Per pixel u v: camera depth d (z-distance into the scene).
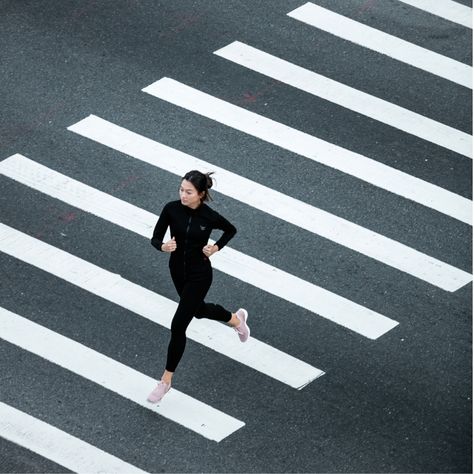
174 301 16.98
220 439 15.35
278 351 16.42
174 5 21.33
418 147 19.25
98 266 17.39
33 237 17.73
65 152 18.95
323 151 19.08
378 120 19.62
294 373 16.14
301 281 17.30
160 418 15.55
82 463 15.00
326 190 18.53
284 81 20.12
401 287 17.28
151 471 14.97
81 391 15.82
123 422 15.48
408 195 18.53
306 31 20.97
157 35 20.80
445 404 15.85
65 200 18.25
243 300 17.03
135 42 20.67
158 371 16.11
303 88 20.03
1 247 17.59
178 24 21.00
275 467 15.07
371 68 20.45
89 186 18.47
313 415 15.66
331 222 18.08
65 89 19.91
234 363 16.23
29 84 19.98
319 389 15.96
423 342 16.61
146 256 17.53
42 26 20.91
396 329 16.75
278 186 18.55
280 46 20.70
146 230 17.86
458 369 16.28
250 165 18.83
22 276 17.22
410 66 20.52
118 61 20.34
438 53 20.73
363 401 15.84
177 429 15.44
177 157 18.88
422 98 20.03
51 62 20.33
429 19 21.28
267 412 15.67
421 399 15.90
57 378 15.95
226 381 16.02
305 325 16.75
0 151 18.97
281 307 16.97
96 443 15.24
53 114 19.53
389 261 17.61
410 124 19.59
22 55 20.44
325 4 21.45
